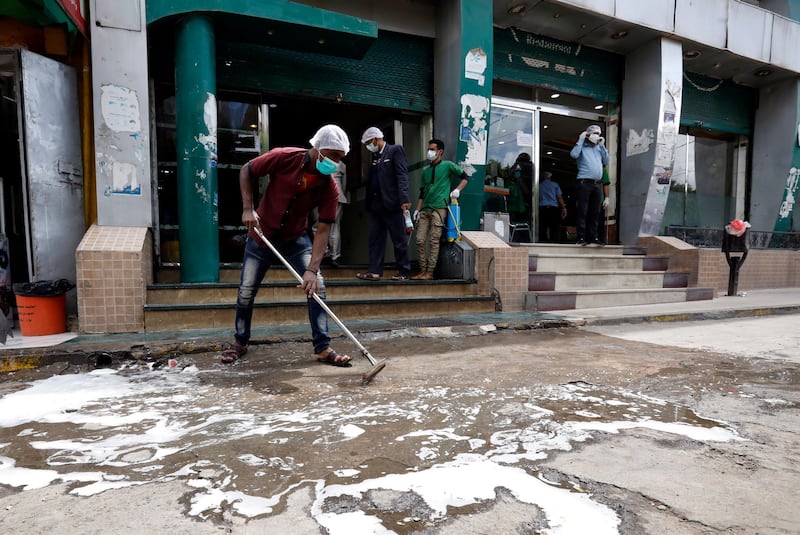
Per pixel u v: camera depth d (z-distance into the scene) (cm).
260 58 559
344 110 789
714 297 705
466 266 560
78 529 122
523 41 729
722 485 145
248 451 171
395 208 534
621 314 514
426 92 664
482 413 213
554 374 285
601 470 155
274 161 277
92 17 435
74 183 453
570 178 880
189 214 466
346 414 212
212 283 447
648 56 770
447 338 406
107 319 389
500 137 742
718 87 920
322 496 138
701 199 936
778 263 941
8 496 140
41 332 380
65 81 444
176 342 340
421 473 153
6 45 432
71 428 196
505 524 123
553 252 704
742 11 812
